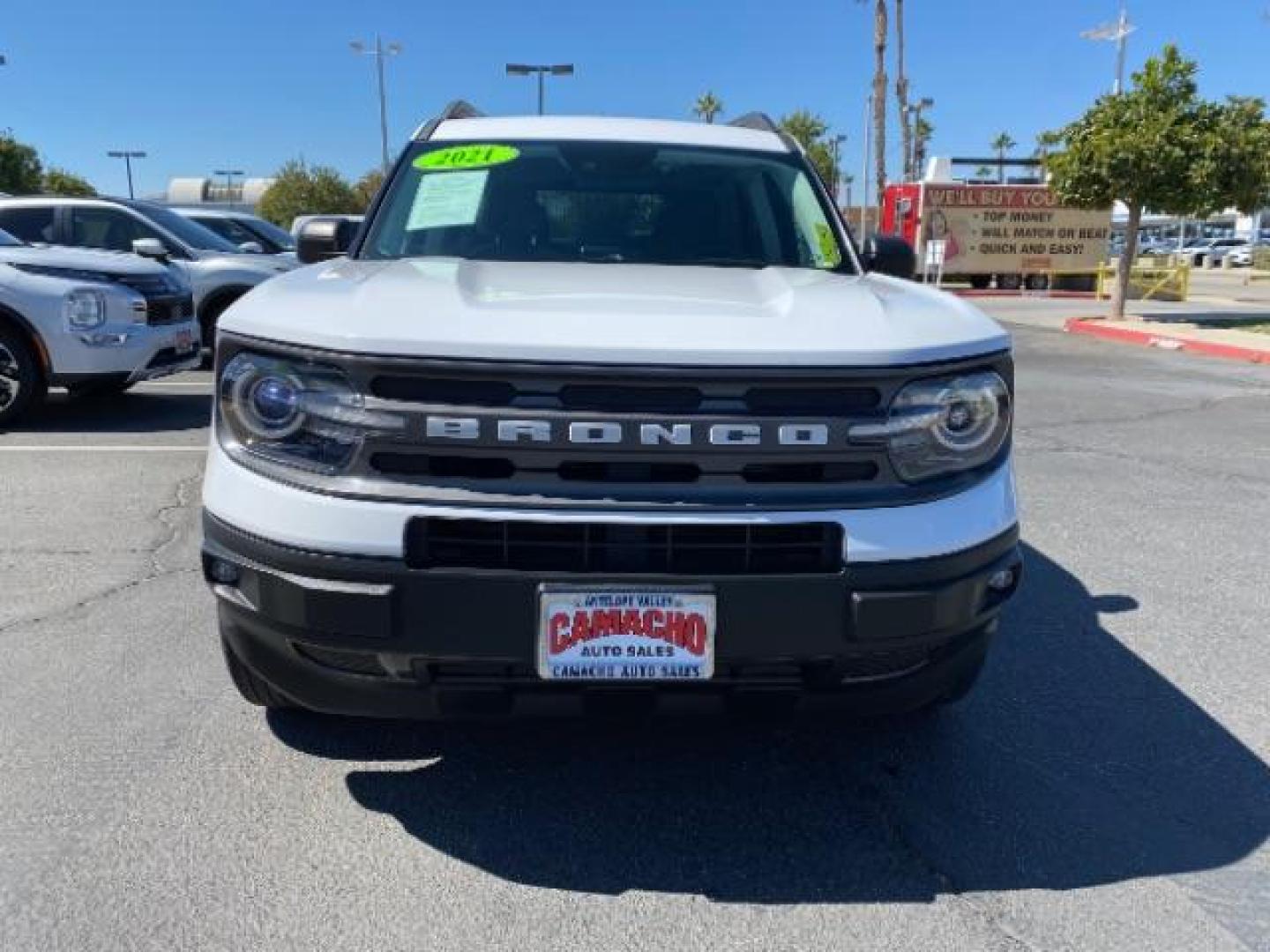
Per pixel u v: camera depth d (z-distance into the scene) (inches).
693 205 152.9
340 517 93.7
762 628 95.0
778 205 155.7
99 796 115.3
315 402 95.7
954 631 100.8
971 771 125.9
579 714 101.1
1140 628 174.2
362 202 2411.4
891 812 116.6
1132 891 103.4
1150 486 275.0
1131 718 140.9
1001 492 103.0
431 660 96.1
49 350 303.0
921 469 98.9
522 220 148.3
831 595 95.3
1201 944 95.6
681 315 98.9
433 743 128.6
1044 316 885.8
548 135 163.8
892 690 105.0
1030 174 2249.0
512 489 92.7
